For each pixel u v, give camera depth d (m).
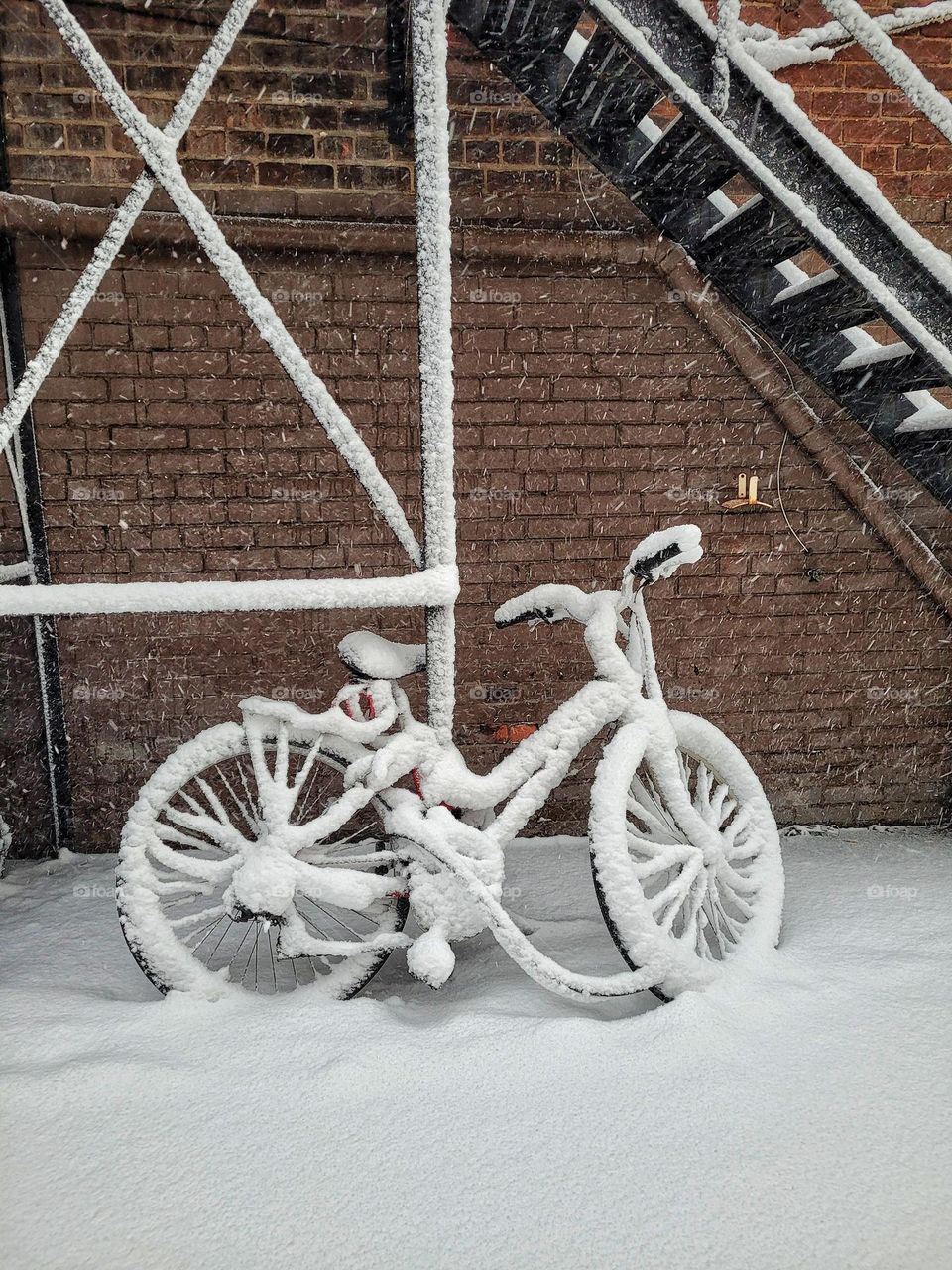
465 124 2.85
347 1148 1.61
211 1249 1.39
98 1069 1.77
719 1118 1.68
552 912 2.74
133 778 3.10
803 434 3.06
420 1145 1.61
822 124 2.97
